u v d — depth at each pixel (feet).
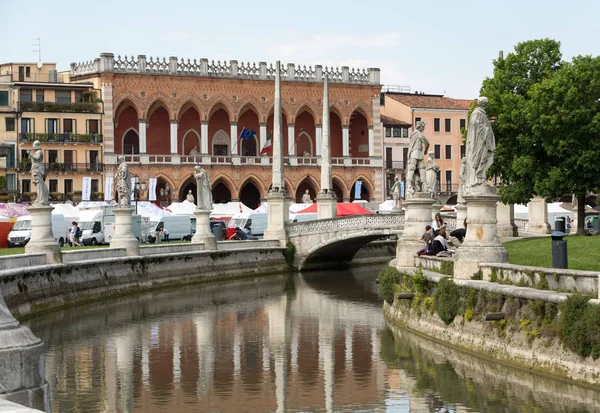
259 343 128.57
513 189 207.62
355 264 277.64
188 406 92.89
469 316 103.91
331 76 408.67
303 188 418.31
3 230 264.72
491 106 213.46
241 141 403.95
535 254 136.98
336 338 131.03
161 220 300.40
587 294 87.56
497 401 88.07
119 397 96.84
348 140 414.00
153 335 135.95
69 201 345.10
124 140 385.50
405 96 452.76
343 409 90.17
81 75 379.55
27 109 360.89
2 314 46.44
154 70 376.48
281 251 250.98
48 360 116.57
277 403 93.40
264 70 395.34
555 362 87.76
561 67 216.33
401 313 130.93
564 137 198.49
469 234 108.88
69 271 163.73
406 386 97.86
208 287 210.38
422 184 147.54
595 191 206.18
